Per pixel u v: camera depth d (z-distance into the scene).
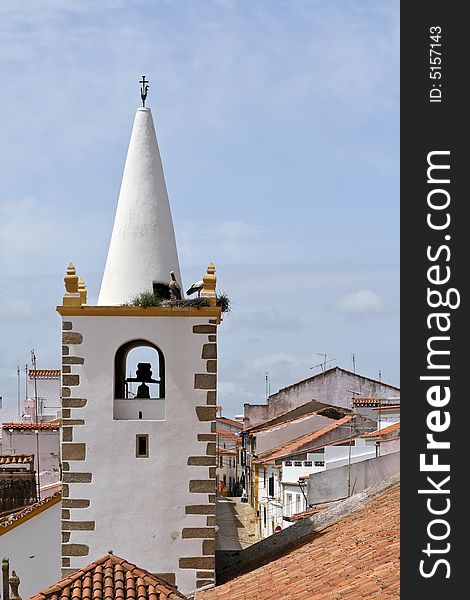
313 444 70.62
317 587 26.19
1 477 50.41
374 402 79.69
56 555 42.38
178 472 35.69
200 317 35.91
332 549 30.58
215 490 35.72
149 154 37.66
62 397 35.72
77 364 35.78
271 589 28.67
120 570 29.80
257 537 75.44
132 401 35.97
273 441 82.00
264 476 78.50
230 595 30.45
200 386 35.88
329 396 90.75
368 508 35.50
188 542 35.53
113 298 36.72
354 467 41.06
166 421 35.75
